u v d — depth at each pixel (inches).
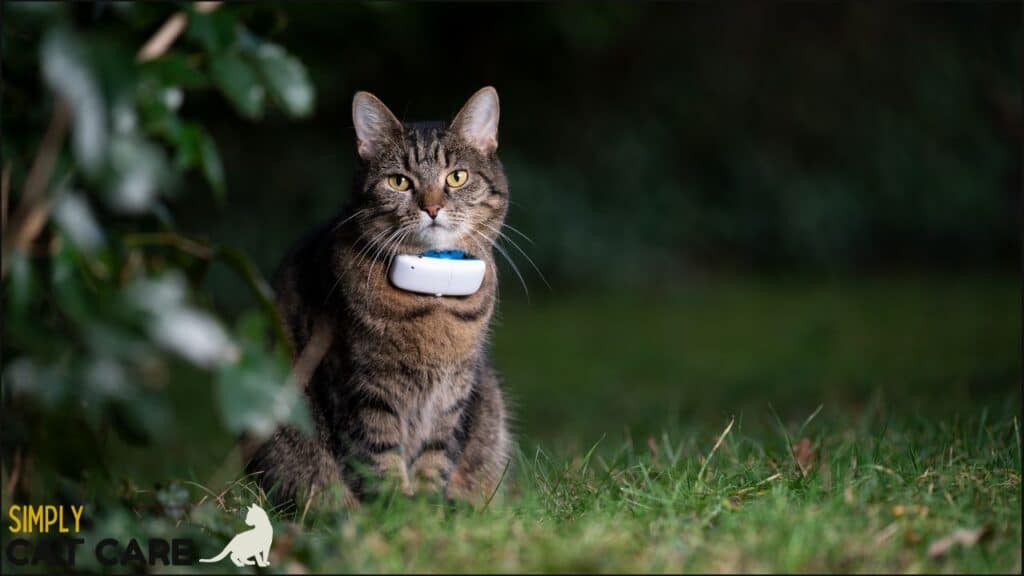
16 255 115.4
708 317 588.4
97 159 107.1
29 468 136.3
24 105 121.9
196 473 247.3
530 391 424.8
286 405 121.1
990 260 795.4
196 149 122.0
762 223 727.1
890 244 789.2
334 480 185.6
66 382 114.6
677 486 156.7
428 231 199.8
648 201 692.1
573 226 646.5
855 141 759.7
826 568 132.6
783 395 366.9
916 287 687.1
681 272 697.0
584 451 257.3
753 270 734.5
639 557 136.8
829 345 471.2
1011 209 788.6
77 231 114.0
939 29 776.9
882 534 138.2
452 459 198.8
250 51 123.6
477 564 135.1
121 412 124.0
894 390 354.9
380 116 205.9
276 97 126.0
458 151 204.8
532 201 633.6
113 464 161.2
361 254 193.9
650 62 709.3
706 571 132.5
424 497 163.9
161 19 120.6
